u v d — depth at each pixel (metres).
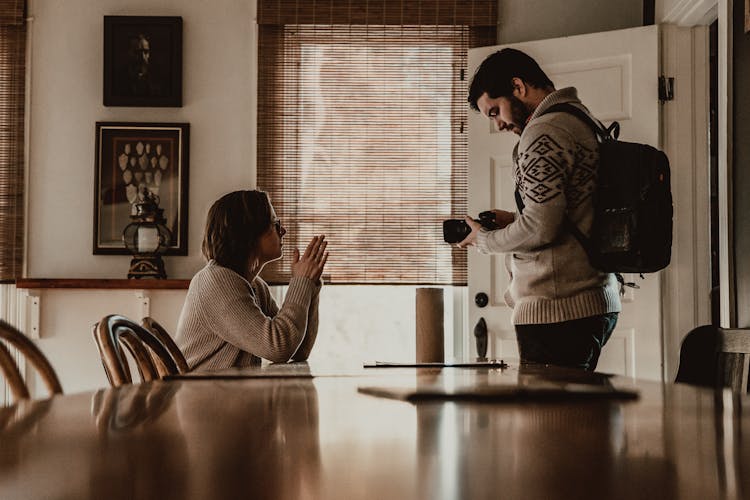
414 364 1.63
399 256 3.95
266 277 3.91
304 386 1.04
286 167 3.97
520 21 4.00
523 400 0.83
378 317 3.99
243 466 0.45
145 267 3.76
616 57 3.63
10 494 0.37
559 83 3.71
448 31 4.02
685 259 3.58
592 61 3.66
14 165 3.93
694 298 3.57
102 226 3.92
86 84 3.98
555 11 3.99
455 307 3.94
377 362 1.75
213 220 2.22
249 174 3.97
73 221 3.94
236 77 4.00
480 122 3.84
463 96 3.99
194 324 2.05
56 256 3.93
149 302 3.80
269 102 3.99
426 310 1.72
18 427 0.60
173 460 0.46
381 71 4.01
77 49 3.99
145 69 3.96
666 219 2.11
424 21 3.98
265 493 0.37
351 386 1.04
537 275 2.15
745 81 2.83
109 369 1.18
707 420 0.65
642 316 3.52
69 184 3.96
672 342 3.56
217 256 2.21
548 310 2.14
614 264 2.11
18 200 3.92
